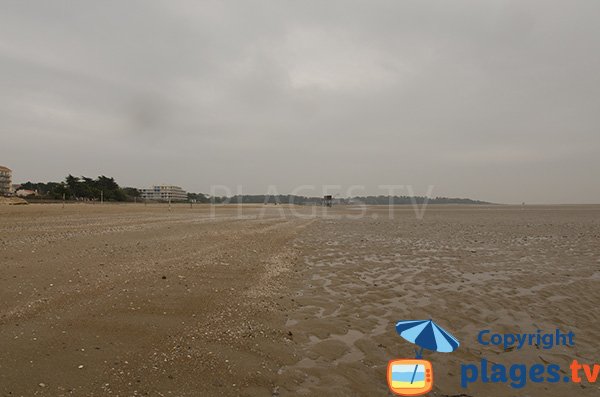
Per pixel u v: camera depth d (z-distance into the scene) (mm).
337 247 20766
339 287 11625
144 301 8570
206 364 5852
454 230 34156
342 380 5684
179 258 14023
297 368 6008
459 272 14312
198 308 8422
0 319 6949
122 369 5492
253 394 5133
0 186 136750
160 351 6168
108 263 12250
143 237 19422
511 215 75625
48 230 20625
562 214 82062
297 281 12133
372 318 8734
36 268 10898
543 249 21125
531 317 9102
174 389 5086
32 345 6004
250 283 11156
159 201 146250
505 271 14586
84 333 6633
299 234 27219
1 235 17719
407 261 16609
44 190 142250
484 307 9852
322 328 7902
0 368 5211
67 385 4957
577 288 11930
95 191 114812
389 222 45812
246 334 7184
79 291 8945
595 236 28828
